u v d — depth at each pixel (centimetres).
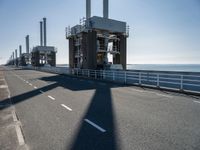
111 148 518
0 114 891
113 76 2542
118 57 3969
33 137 605
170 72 2022
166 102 1124
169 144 536
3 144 553
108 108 982
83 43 3744
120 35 3900
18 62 15938
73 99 1254
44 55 8381
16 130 669
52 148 525
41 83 2356
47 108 1004
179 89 1543
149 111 909
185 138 577
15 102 1185
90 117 821
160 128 668
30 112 924
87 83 2297
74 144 549
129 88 1797
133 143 547
